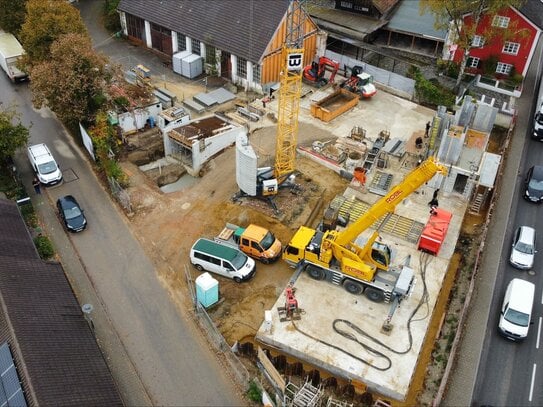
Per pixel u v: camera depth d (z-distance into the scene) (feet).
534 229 129.08
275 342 100.83
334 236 108.68
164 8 197.98
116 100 158.61
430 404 94.17
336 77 189.16
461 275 119.24
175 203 135.44
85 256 120.26
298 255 111.86
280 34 174.40
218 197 136.98
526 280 118.21
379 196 136.15
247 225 129.08
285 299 109.50
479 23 175.32
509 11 170.50
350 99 176.14
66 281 103.04
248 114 164.96
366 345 100.68
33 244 110.63
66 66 141.79
